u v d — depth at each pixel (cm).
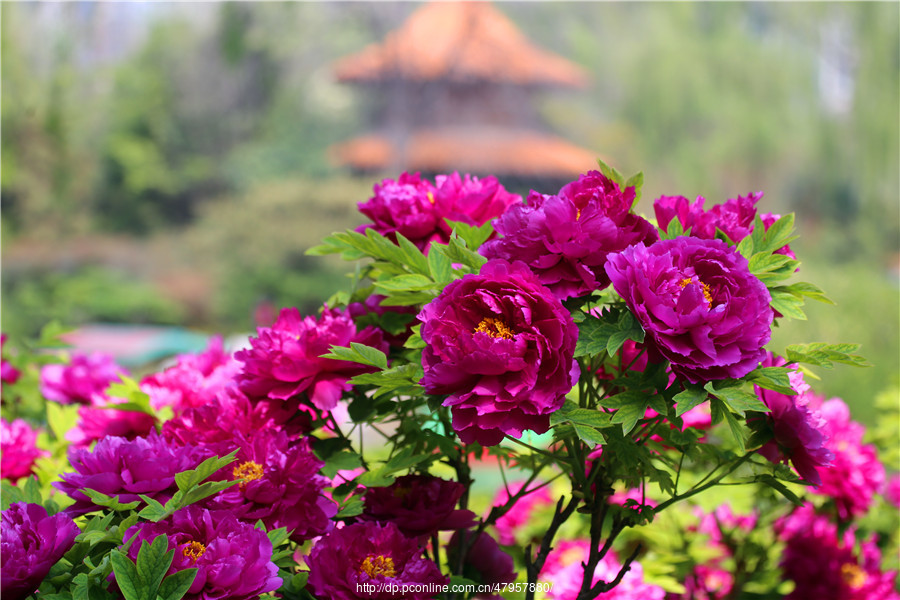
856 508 144
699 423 127
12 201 1886
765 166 2120
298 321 106
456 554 114
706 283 85
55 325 165
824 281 789
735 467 100
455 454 113
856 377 585
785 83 2119
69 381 158
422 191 115
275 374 101
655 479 98
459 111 1908
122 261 1939
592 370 101
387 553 94
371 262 111
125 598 77
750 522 165
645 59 2133
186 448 95
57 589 84
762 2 2159
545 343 80
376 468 107
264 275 1794
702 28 2184
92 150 1991
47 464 122
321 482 96
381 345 104
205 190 2092
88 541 86
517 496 112
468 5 1934
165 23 2128
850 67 2130
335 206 1838
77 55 1930
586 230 87
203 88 2120
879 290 734
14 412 170
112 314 1830
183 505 88
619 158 2095
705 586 161
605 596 121
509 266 85
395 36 1891
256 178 2058
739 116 2084
